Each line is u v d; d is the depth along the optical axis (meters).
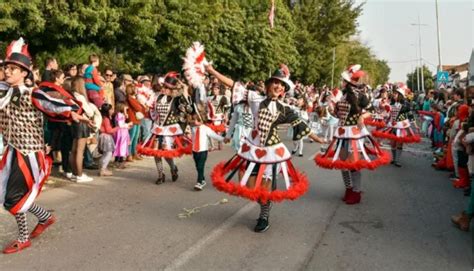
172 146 7.67
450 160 8.98
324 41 46.47
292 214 6.25
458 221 5.81
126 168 9.17
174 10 17.30
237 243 5.12
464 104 8.51
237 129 8.62
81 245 4.97
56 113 4.71
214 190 7.50
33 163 4.73
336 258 4.76
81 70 8.75
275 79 5.24
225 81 5.68
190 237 5.27
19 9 12.61
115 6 14.92
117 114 8.93
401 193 7.65
